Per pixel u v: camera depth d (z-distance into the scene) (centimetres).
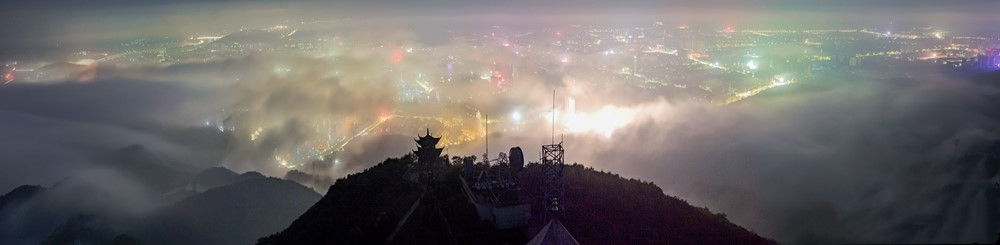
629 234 5000
